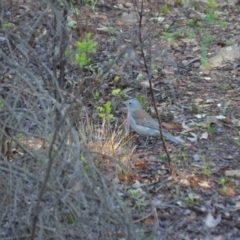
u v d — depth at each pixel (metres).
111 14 18.95
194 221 10.50
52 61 11.69
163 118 14.09
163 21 18.19
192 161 12.27
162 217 10.51
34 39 12.36
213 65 16.75
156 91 15.29
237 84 15.80
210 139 13.16
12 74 11.50
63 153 8.78
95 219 9.02
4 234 9.84
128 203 10.62
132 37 15.88
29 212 9.02
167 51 16.59
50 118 8.82
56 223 8.92
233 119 13.99
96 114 13.64
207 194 11.24
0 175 9.27
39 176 8.80
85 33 15.12
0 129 9.16
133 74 15.59
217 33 18.66
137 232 9.26
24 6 13.72
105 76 14.65
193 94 15.23
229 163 12.23
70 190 8.70
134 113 12.71
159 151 12.69
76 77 13.88
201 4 20.28
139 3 19.38
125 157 11.93
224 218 10.62
